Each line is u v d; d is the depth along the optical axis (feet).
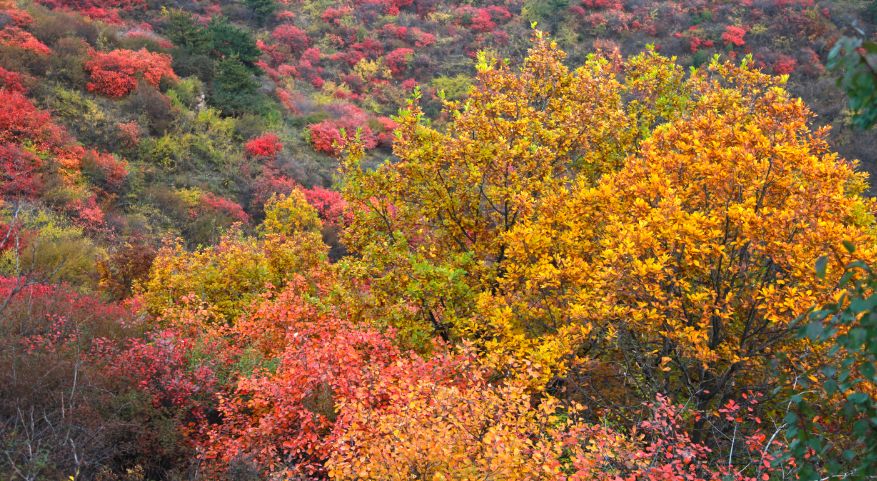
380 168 35.88
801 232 21.98
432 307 32.22
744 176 24.64
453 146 34.24
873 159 85.71
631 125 38.42
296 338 27.99
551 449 18.99
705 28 134.00
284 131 104.37
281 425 23.61
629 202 27.61
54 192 64.44
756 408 24.93
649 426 20.04
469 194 35.14
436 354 26.63
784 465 19.12
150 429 22.22
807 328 9.09
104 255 55.67
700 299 22.68
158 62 96.48
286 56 134.31
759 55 121.39
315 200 85.51
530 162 33.65
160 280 47.44
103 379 22.99
